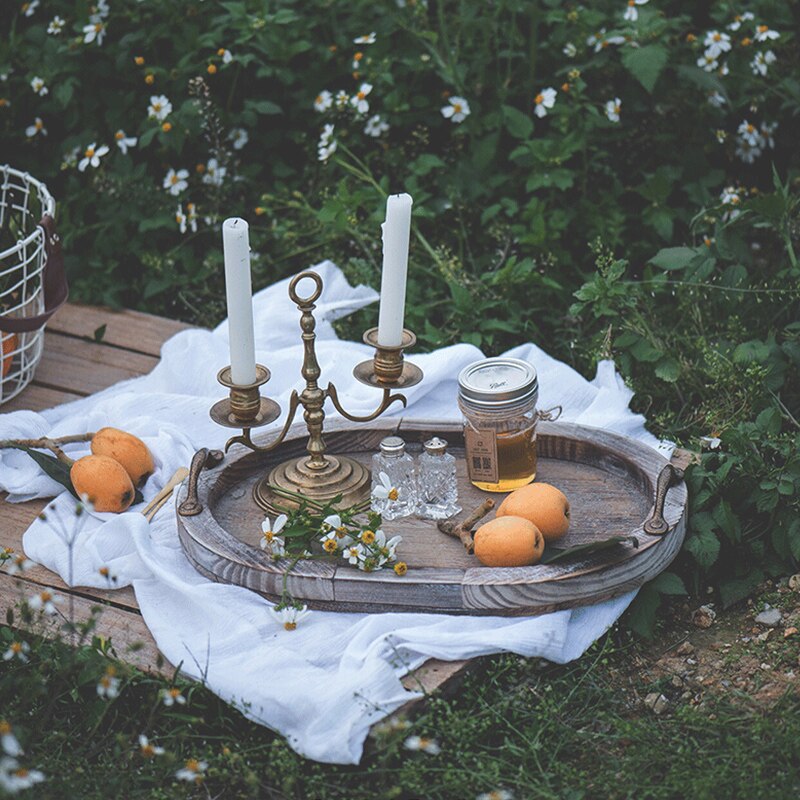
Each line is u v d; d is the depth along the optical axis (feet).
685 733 7.93
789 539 9.27
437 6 14.43
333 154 13.48
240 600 8.43
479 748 7.89
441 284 12.98
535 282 12.41
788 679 8.45
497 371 9.23
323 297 12.27
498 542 8.35
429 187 13.76
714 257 11.76
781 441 9.62
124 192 13.53
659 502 8.80
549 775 7.54
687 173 13.46
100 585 8.85
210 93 13.73
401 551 8.77
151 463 9.95
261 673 7.83
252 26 13.46
